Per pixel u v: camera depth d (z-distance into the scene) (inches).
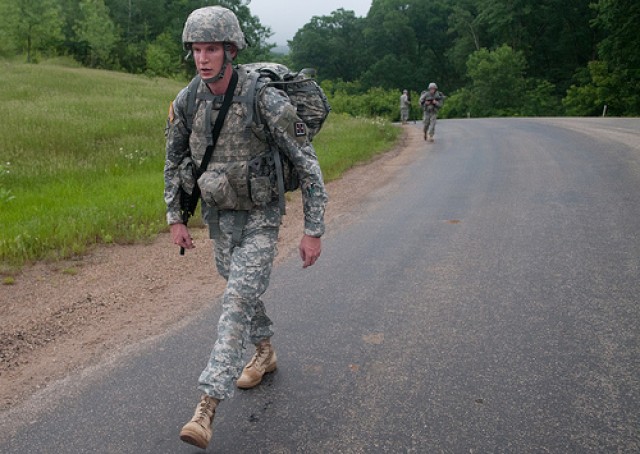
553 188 323.6
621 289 167.5
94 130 557.0
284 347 142.2
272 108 102.0
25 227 243.4
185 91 107.0
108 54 2524.6
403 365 130.6
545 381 120.3
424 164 477.1
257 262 106.1
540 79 2672.2
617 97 1823.3
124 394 123.3
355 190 370.9
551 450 98.2
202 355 140.7
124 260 223.8
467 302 165.8
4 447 106.2
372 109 2431.1
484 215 271.9
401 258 212.2
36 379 131.7
